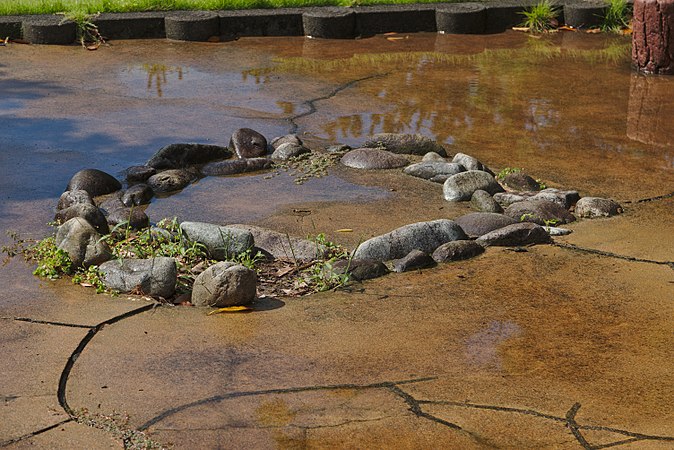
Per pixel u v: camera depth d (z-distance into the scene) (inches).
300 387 163.5
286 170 286.0
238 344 178.4
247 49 448.5
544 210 246.7
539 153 304.8
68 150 298.7
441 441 147.6
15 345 176.2
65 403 157.8
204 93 371.2
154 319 188.5
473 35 485.7
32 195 259.0
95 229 225.8
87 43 454.6
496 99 367.6
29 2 480.4
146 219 240.5
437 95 372.2
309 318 190.1
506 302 198.5
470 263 219.0
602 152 306.7
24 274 208.5
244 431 149.9
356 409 156.6
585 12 500.1
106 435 148.1
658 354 177.3
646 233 238.7
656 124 337.7
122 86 379.2
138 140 310.7
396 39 473.4
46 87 374.9
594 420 154.3
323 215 249.8
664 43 404.5
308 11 482.9
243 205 256.4
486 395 161.6
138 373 167.5
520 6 500.4
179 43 458.3
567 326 188.1
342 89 379.6
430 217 249.9
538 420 154.0
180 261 215.6
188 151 288.5
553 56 442.0
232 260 217.5
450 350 177.5
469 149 308.0
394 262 219.1
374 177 281.0
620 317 192.2
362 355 175.0
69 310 191.3
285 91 375.6
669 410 157.9
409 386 164.2
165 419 153.3
